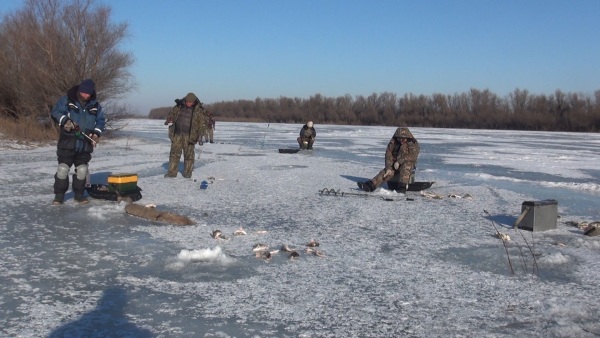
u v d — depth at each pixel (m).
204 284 5.70
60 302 5.15
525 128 92.00
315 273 6.13
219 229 8.16
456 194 12.08
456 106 104.19
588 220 9.56
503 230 8.51
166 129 52.66
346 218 9.23
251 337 4.46
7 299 5.20
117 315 4.87
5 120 30.19
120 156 20.69
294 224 8.67
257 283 5.75
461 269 6.39
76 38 30.80
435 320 4.86
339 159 21.17
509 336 4.54
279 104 123.62
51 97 30.41
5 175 14.32
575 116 86.44
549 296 5.50
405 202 10.98
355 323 4.78
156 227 8.23
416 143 12.48
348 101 115.38
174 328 4.61
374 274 6.13
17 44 31.34
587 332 4.63
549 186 14.38
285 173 15.50
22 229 7.98
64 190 9.90
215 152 23.91
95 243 7.24
